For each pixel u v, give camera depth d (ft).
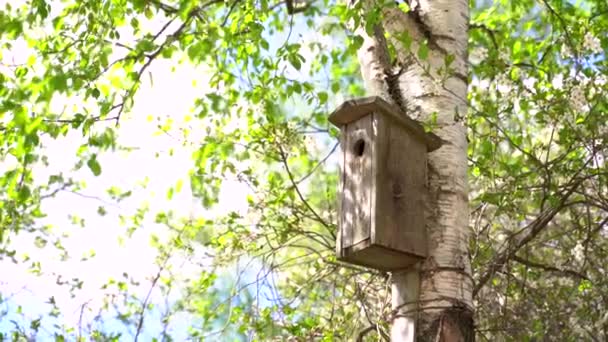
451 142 13.24
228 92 19.56
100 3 15.92
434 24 14.28
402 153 12.35
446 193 12.69
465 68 14.30
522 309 16.51
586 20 17.75
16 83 15.10
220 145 18.76
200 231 19.60
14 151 15.49
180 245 19.21
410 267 12.20
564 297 16.90
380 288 17.30
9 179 15.83
